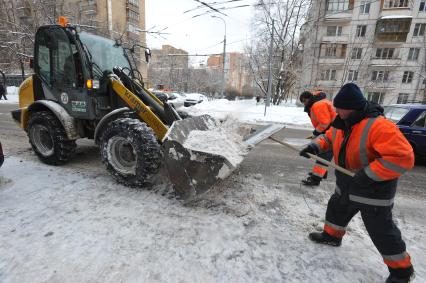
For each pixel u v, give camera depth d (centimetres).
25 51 2275
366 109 182
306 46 2800
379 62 2894
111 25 2534
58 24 394
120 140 344
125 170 346
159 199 317
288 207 318
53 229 248
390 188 180
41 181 361
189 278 194
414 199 367
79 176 383
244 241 243
